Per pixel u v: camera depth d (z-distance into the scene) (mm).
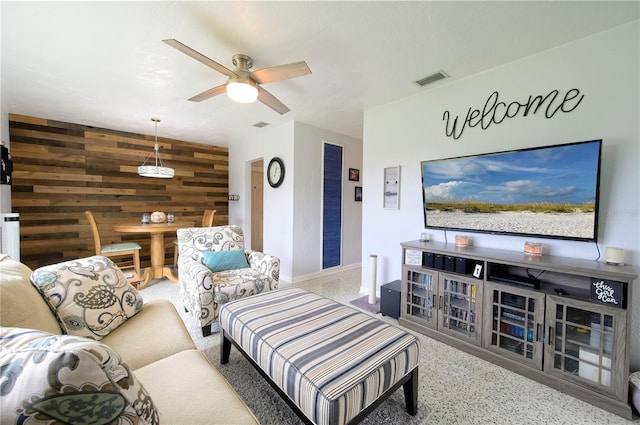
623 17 1716
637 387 1513
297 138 3988
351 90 2832
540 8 1635
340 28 1829
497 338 2020
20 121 3705
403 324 2604
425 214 2793
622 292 1538
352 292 3605
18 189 3719
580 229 1896
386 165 3230
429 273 2414
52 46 2033
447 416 1514
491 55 2168
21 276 1282
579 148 1866
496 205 2289
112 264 1748
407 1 1581
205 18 1728
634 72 1762
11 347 565
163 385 1066
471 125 2514
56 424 509
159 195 4922
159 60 2234
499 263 2115
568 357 1723
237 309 1805
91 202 4270
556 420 1498
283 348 1337
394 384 1319
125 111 3523
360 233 5094
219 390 1058
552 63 2070
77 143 4129
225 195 5754
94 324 1433
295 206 4027
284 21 1758
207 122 4016
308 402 1104
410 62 2275
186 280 2629
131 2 1588
